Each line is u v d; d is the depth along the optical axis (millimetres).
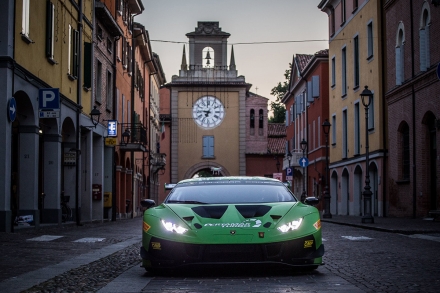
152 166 64312
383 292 7773
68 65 26047
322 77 49219
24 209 20938
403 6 30047
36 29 21406
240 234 8844
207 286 8352
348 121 40250
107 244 15859
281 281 8781
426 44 27234
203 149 76688
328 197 34688
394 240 16641
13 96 18859
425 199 27703
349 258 12062
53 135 24078
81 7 27875
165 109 79188
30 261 11578
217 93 77062
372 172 35938
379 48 33969
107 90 35438
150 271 9703
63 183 27344
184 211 9375
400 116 30500
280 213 9250
